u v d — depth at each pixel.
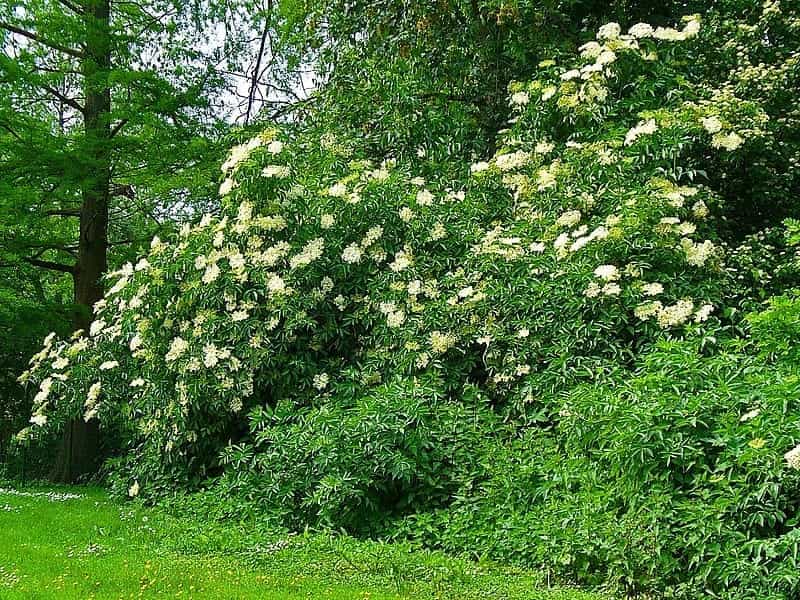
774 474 4.68
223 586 4.90
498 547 5.91
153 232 14.34
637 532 5.12
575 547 5.34
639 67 9.19
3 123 12.08
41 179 12.15
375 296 8.47
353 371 8.16
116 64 13.39
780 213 10.02
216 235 8.67
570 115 9.08
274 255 8.33
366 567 5.48
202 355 8.23
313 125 13.15
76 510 8.59
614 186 8.19
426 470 6.94
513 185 8.94
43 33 12.52
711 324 7.06
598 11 12.13
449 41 12.01
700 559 4.82
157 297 8.85
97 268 13.48
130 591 4.78
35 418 10.35
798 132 9.91
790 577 4.34
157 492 8.97
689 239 7.62
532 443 6.84
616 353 7.18
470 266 8.39
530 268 7.93
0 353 14.59
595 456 6.04
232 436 8.85
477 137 11.65
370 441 6.85
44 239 13.45
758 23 10.41
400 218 8.84
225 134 13.49
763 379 5.39
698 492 5.11
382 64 12.03
